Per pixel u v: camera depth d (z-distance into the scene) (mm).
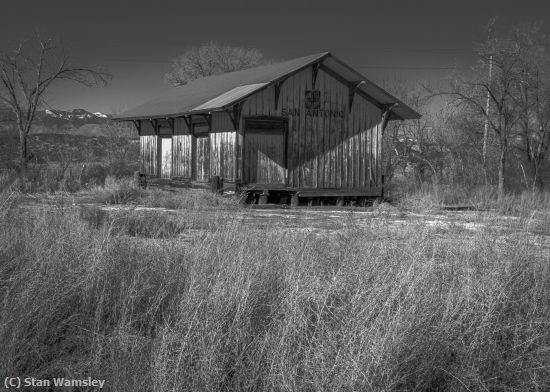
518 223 10375
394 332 4805
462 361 5137
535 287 6605
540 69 30641
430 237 8625
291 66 23641
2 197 9305
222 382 4648
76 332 5340
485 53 30031
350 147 24750
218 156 23672
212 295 5438
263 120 23047
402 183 31062
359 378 4441
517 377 5113
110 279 6223
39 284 5625
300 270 6352
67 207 10469
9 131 38719
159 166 28750
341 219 13047
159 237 9805
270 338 5000
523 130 31953
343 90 24531
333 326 5246
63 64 37844
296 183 23656
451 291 6035
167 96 31875
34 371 4680
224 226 8773
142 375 4465
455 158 34406
